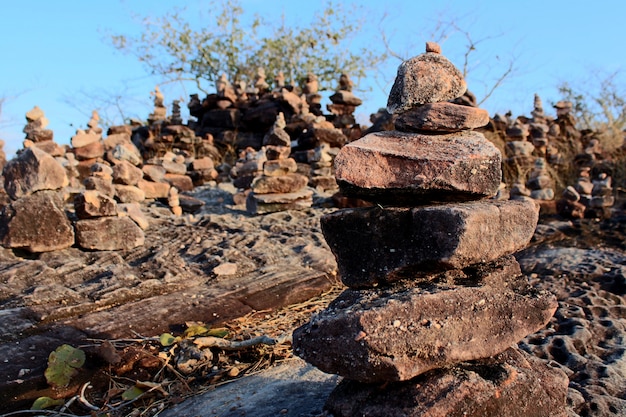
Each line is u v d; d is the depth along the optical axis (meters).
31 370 3.68
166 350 4.04
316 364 2.60
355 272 2.86
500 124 12.88
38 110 8.23
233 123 16.06
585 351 4.27
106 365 3.82
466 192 2.77
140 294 4.90
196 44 25.95
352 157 2.75
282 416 3.10
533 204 2.91
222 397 3.50
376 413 2.51
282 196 8.09
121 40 25.06
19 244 5.40
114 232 5.81
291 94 15.05
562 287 5.67
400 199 2.85
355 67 26.30
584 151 13.42
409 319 2.51
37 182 5.48
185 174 10.67
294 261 5.93
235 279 5.40
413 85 2.85
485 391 2.54
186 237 6.50
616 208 9.41
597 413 3.36
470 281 2.82
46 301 4.59
